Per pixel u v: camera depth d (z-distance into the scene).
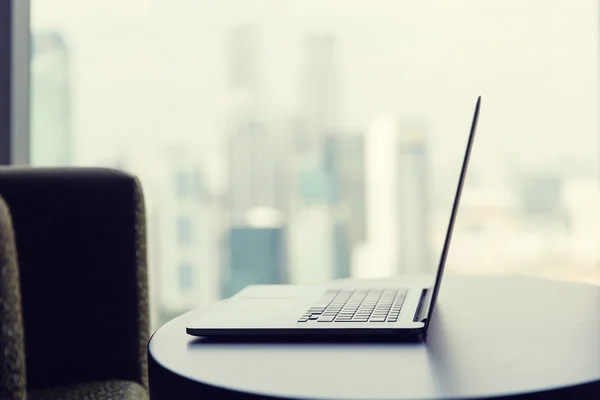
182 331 0.78
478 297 0.98
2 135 1.69
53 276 1.13
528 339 0.70
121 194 1.17
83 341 1.14
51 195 1.14
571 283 1.13
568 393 0.53
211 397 0.55
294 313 0.79
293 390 0.54
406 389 0.53
